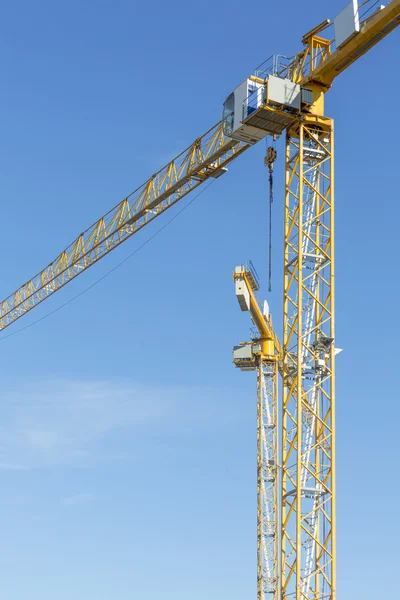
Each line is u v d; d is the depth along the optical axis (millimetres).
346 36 75938
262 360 132625
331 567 71688
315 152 80500
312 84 80688
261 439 130125
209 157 100250
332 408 75438
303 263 79375
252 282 126562
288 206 80500
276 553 125688
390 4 73062
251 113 80000
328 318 77438
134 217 116688
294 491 72875
